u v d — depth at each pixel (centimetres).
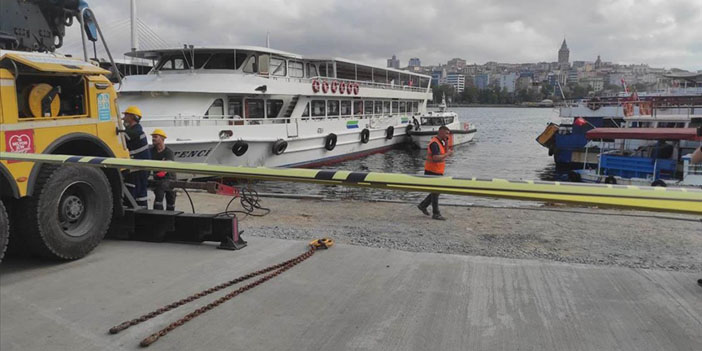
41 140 448
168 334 331
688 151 1509
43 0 532
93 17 564
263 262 487
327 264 477
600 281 427
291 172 246
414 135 3020
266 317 357
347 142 2477
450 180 217
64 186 466
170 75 1798
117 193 551
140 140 647
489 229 666
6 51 435
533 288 411
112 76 584
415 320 351
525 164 2752
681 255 528
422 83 3669
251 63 1873
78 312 367
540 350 308
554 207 860
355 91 2502
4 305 380
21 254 500
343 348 312
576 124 2177
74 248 479
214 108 1756
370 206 862
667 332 329
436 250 545
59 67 457
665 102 2159
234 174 258
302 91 2062
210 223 544
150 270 462
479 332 332
